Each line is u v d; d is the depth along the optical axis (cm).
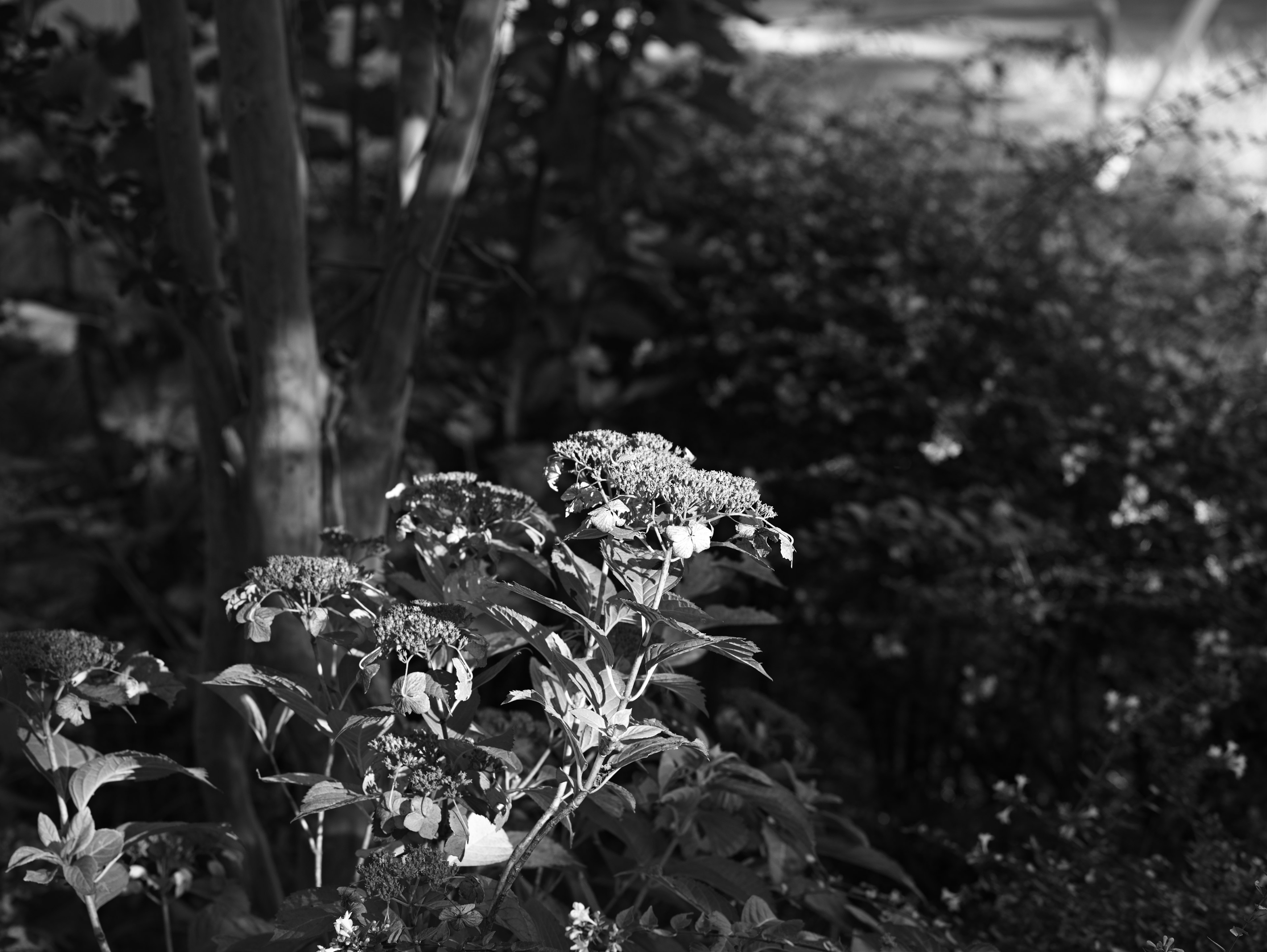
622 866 154
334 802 121
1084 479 262
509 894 128
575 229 332
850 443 296
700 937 127
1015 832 226
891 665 273
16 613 332
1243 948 143
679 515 120
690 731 160
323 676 137
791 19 563
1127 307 295
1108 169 324
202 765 205
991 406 272
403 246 193
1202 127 394
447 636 121
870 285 309
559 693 124
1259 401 262
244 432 194
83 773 135
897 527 252
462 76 190
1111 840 187
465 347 339
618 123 325
